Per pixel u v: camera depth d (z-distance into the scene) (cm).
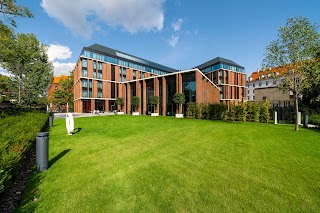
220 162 527
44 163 464
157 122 1741
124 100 3903
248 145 736
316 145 731
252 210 293
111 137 922
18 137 475
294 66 1158
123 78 5444
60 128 1302
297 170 462
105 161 541
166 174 440
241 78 5997
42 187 376
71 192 355
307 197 331
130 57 6184
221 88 5447
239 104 2019
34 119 893
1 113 1039
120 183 393
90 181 403
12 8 1145
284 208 298
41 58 3478
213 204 311
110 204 314
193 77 2750
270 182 394
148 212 291
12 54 1542
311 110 1748
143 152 637
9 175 294
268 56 1230
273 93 3284
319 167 482
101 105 4916
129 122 1748
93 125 1480
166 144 759
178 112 2620
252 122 1798
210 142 795
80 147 712
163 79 3006
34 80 3266
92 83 4647
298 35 1104
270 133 1030
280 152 630
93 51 4712
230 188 367
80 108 4491
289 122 1727
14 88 3134
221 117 2081
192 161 538
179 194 345
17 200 326
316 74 1107
